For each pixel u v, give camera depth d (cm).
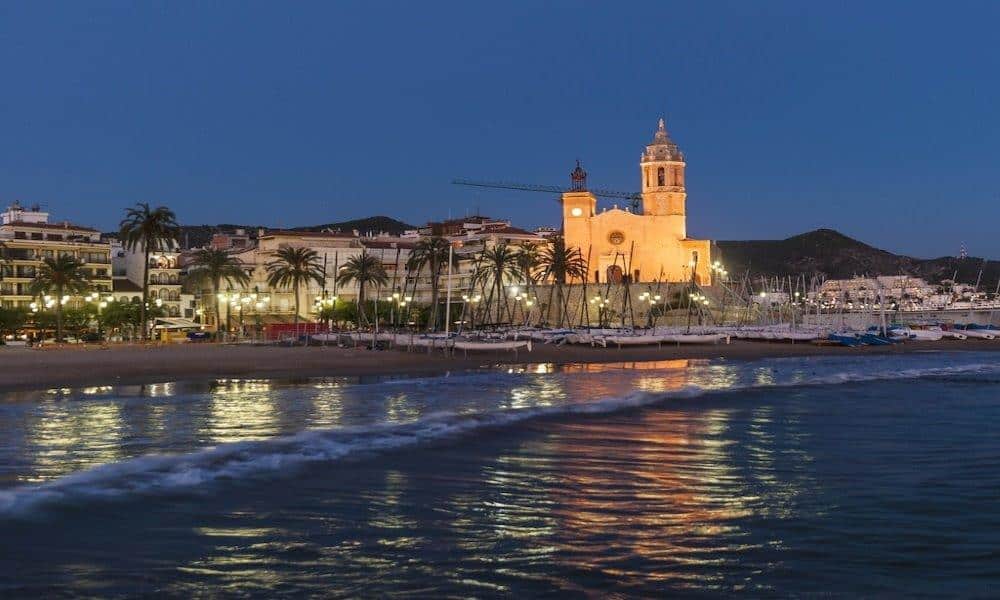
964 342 15050
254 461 2434
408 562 1483
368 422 3503
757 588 1353
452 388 5638
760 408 4153
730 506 1909
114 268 19462
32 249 16562
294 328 15925
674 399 4612
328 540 1619
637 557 1515
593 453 2653
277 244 19775
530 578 1398
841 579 1398
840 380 6359
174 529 1694
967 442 2928
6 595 1305
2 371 6650
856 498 1989
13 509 1838
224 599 1301
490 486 2123
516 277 19162
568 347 11931
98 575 1405
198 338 14825
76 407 4234
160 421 3566
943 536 1655
